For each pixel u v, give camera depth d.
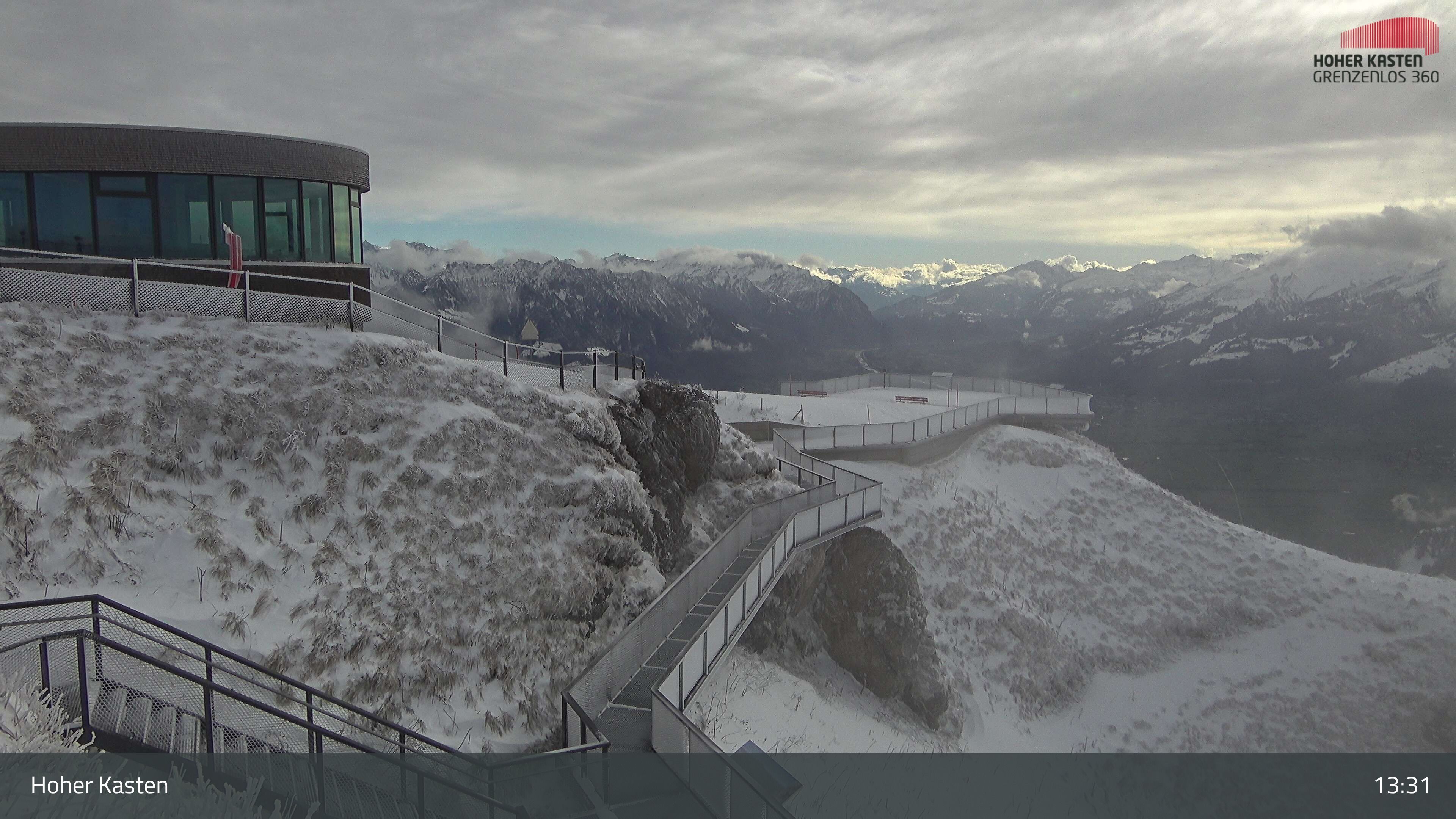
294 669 10.59
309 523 12.72
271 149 20.34
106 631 9.34
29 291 14.38
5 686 7.18
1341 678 32.25
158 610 10.32
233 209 20.17
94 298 14.99
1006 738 24.81
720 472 23.80
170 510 11.75
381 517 13.33
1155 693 29.80
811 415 45.19
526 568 14.05
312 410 14.37
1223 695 30.34
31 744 6.67
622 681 12.55
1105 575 35.69
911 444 37.12
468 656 12.34
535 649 13.20
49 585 9.98
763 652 21.03
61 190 18.58
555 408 17.47
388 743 10.26
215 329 15.46
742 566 17.59
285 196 20.86
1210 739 27.83
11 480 10.55
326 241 21.81
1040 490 40.88
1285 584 37.34
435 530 13.62
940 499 34.72
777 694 18.84
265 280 20.45
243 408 13.77
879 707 22.81
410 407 15.46
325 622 11.34
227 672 8.10
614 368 23.03
